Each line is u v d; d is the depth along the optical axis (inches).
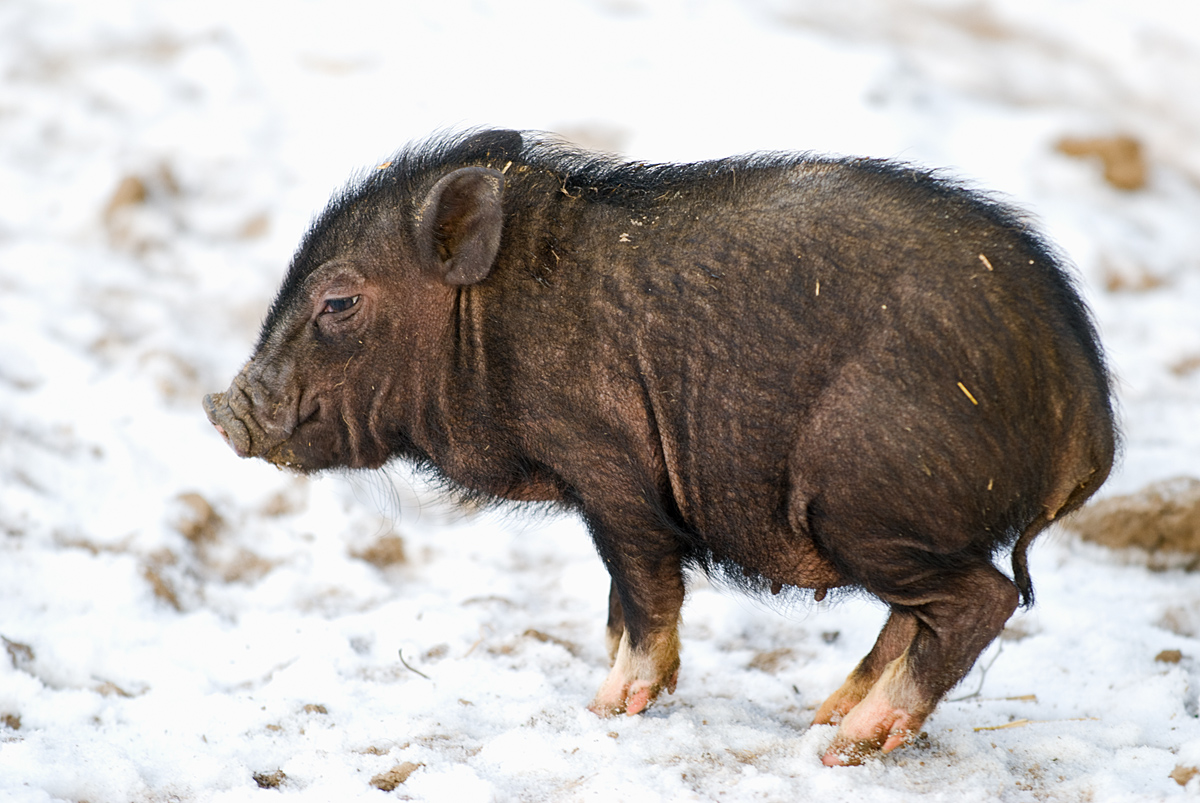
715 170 688.4
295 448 740.7
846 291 620.1
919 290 611.8
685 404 649.0
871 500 612.7
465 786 623.5
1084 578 967.0
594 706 732.7
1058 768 652.1
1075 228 1659.7
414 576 1045.2
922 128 1856.5
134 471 1112.8
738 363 633.0
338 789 634.8
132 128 1843.0
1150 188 1898.4
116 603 902.4
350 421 732.0
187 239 1628.9
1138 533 996.6
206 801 629.9
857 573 636.7
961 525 612.4
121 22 2118.6
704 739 683.4
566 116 1833.2
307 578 1007.6
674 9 2263.8
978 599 623.8
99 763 660.1
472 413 701.3
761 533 661.3
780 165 679.1
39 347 1306.6
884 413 604.1
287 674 794.2
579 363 668.1
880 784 628.7
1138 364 1402.6
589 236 675.4
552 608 972.6
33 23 2103.8
